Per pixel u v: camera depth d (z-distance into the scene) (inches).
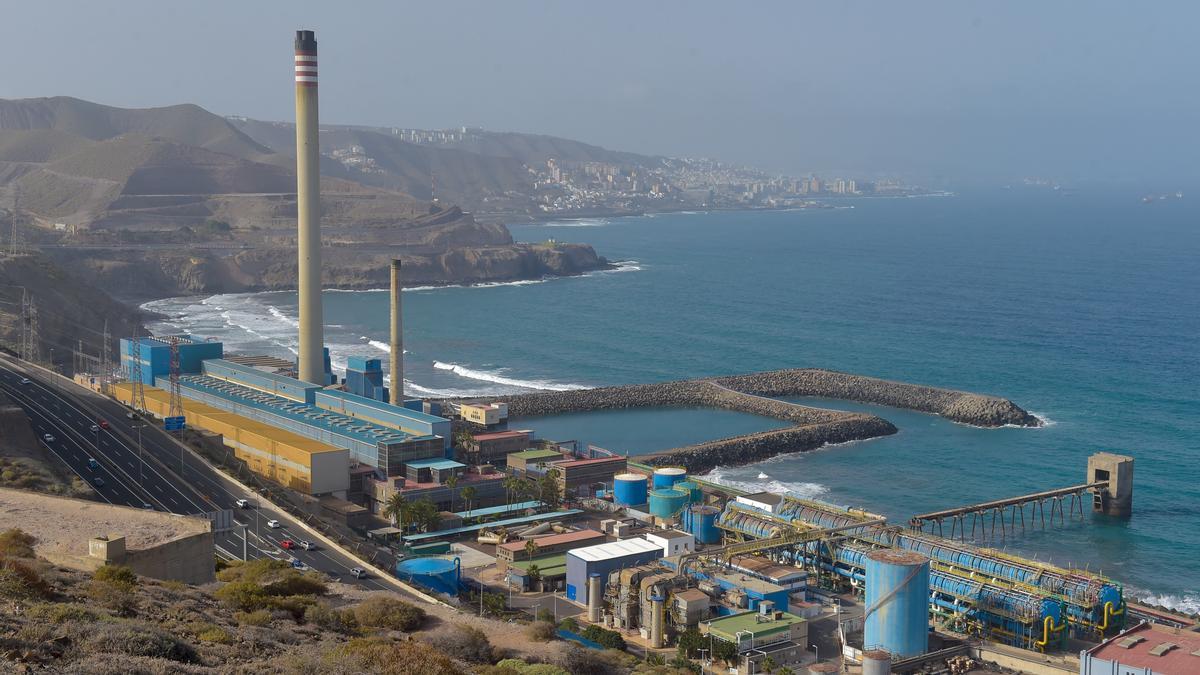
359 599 3998.5
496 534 6614.2
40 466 6092.5
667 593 5280.5
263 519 5969.5
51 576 2915.8
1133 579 6535.4
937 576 5590.6
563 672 3336.6
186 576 3725.4
